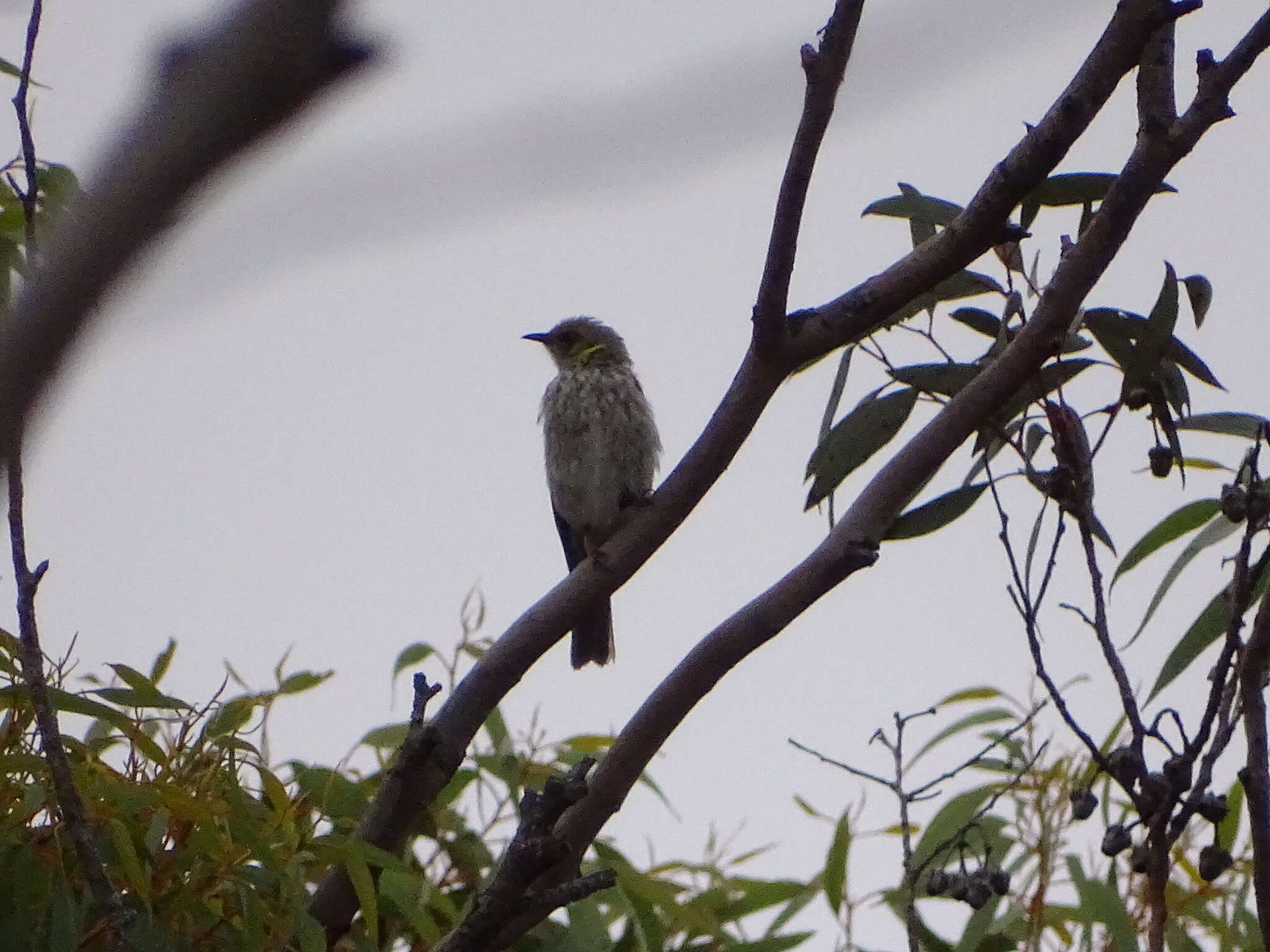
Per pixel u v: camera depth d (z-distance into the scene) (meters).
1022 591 6.45
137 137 1.93
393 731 9.05
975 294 8.47
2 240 8.57
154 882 7.25
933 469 7.66
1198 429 8.10
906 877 7.04
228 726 7.82
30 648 5.97
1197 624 7.70
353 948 8.41
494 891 6.25
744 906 9.24
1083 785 8.32
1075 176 8.17
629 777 7.59
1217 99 7.30
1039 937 8.09
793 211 7.19
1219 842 7.41
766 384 7.71
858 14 6.84
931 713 7.29
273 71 1.86
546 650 7.86
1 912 6.98
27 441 2.15
